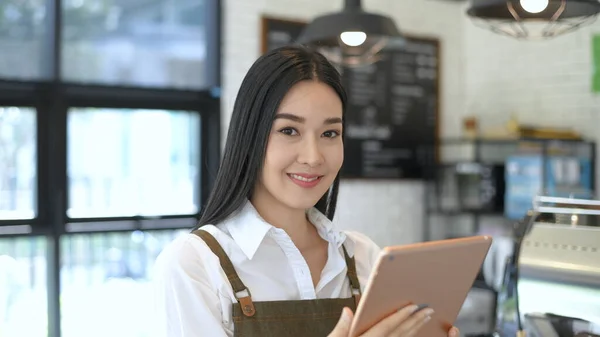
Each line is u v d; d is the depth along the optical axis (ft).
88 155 13.69
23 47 12.98
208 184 14.85
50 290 13.29
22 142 13.12
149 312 14.26
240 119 4.94
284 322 4.84
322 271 5.21
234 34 14.88
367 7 16.47
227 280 4.85
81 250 13.57
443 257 4.24
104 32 13.73
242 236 4.97
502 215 16.08
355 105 16.42
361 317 4.11
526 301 6.14
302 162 4.76
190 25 14.67
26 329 13.16
